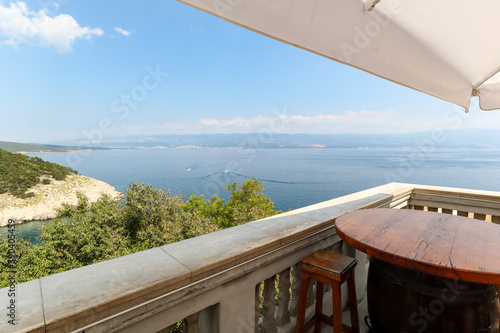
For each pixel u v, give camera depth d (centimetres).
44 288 87
